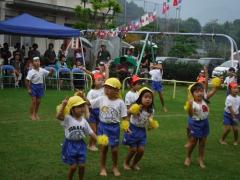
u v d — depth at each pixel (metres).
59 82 18.39
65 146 5.93
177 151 8.45
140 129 6.87
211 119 12.84
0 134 9.30
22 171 6.73
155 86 13.89
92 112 7.76
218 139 9.85
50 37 19.38
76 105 5.79
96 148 8.18
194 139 7.36
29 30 18.09
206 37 23.20
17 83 18.11
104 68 10.65
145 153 8.21
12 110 12.45
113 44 26.45
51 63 19.59
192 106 7.26
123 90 17.75
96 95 7.93
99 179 6.52
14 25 17.86
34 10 26.94
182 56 33.00
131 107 6.67
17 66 18.25
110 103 6.71
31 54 19.05
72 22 29.59
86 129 5.91
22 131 9.69
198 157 7.83
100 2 26.62
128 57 21.75
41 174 6.62
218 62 29.45
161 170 7.13
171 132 10.31
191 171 7.15
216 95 19.80
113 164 6.81
